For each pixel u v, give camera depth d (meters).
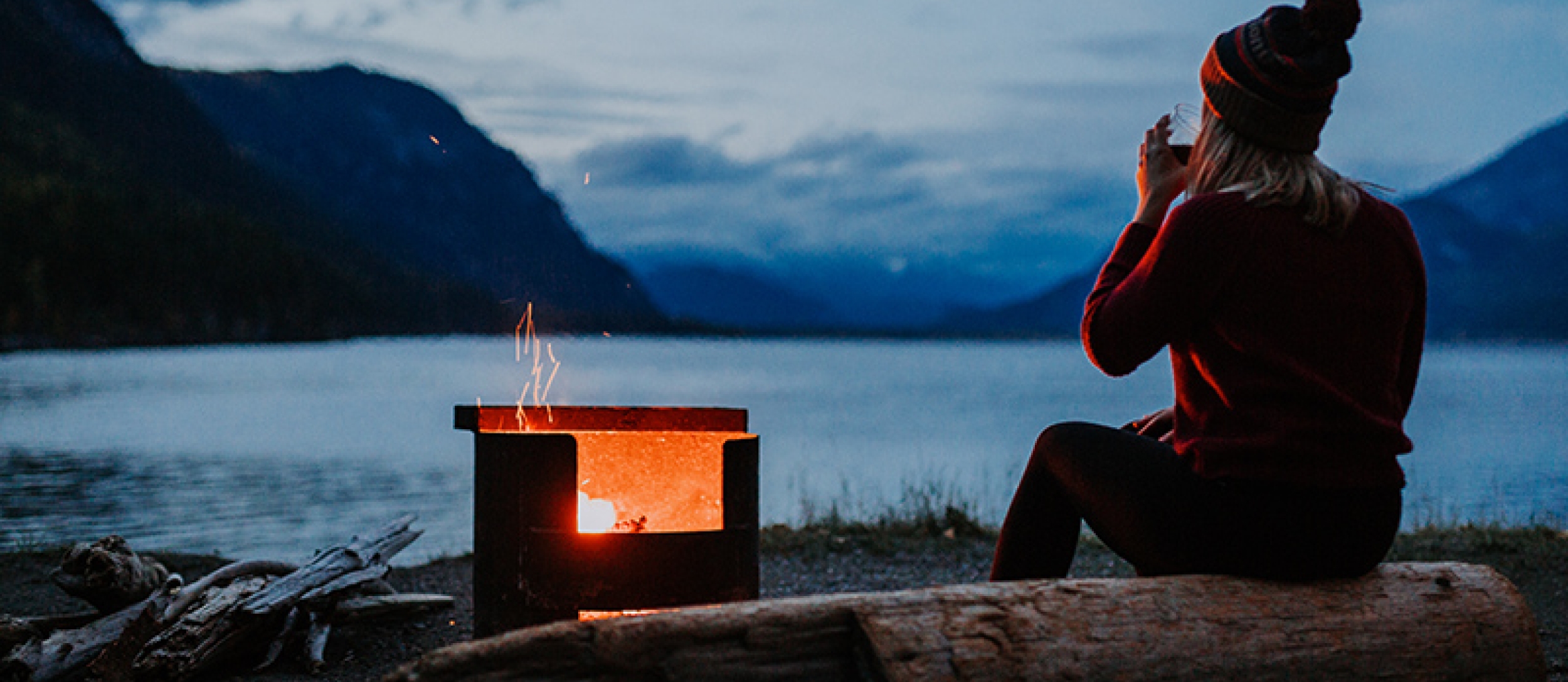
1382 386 2.02
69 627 3.29
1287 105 2.02
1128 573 5.31
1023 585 2.01
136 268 102.00
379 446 19.73
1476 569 2.29
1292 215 2.00
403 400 35.88
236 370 58.22
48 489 12.32
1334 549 2.02
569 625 1.78
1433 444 22.69
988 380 67.88
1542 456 19.62
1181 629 1.97
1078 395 49.06
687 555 2.49
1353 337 2.00
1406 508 10.30
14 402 30.19
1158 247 2.04
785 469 16.28
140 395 35.06
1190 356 2.09
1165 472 2.11
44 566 5.21
